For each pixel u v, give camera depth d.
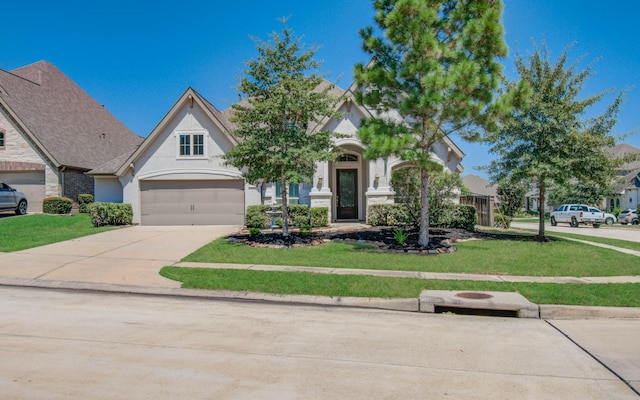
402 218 17.73
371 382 4.64
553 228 31.31
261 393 4.32
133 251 12.98
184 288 8.95
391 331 6.57
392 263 11.30
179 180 21.05
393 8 12.37
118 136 33.47
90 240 15.15
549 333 6.56
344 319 7.21
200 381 4.58
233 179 20.89
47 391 4.27
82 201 25.16
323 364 5.14
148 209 21.06
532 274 10.29
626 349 5.81
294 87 13.64
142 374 4.73
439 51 11.75
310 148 13.82
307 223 19.17
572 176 15.52
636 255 13.13
